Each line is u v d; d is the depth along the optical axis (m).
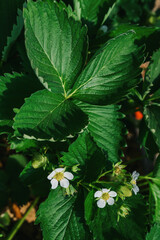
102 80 0.31
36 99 0.29
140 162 0.48
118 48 0.31
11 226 0.41
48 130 0.28
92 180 0.33
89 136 0.33
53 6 0.29
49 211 0.33
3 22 0.36
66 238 0.33
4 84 0.32
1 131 0.31
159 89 0.36
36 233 0.42
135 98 0.36
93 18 0.36
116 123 0.34
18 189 0.40
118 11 0.52
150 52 0.38
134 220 0.33
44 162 0.30
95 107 0.34
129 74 0.31
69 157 0.32
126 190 0.31
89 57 0.38
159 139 0.34
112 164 0.34
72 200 0.33
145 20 0.54
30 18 0.29
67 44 0.30
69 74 0.31
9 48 0.35
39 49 0.29
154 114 0.35
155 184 0.34
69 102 0.31
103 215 0.33
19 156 0.40
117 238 0.33
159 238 0.34
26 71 0.34
